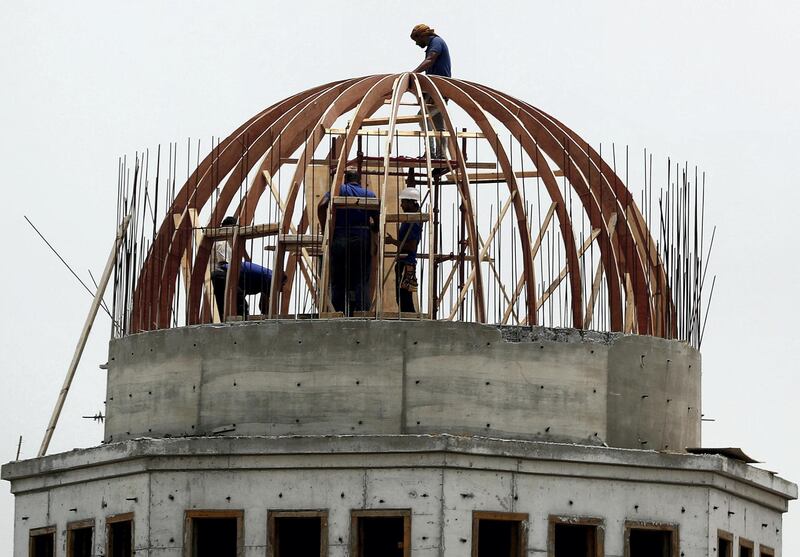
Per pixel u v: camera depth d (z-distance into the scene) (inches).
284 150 3814.0
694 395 3725.4
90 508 3577.8
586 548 3479.3
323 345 3484.3
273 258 3656.5
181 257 3777.1
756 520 3713.1
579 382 3543.3
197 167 3860.7
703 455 3548.2
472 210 3631.9
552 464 3447.3
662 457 3518.7
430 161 3644.2
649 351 3629.4
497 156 3700.8
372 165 3939.5
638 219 3870.6
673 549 3518.7
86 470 3580.2
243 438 3430.1
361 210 3659.0
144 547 3462.1
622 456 3491.6
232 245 3663.9
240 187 3759.8
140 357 3629.4
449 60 4040.4
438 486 3368.6
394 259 3750.0
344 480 3403.1
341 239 3666.3
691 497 3548.2
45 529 3656.5
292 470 3417.8
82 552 3612.2
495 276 3907.5
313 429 3472.0
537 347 3523.6
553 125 3932.1
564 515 3449.8
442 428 3462.1
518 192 3671.3
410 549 3366.1
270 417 3489.2
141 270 3769.7
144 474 3479.3
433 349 3474.4
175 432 3563.0
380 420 3462.1
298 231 3818.9
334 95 3858.3
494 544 3454.7
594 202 3791.8
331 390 3474.4
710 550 3548.2
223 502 3437.5
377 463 3390.7
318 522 3415.4
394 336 3474.4
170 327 3688.5
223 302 3895.2
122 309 3725.4
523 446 3422.7
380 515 3383.4
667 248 3747.5
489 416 3479.3
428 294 3531.0
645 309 3779.5
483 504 3393.2
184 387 3563.0
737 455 3629.4
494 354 3494.1
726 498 3607.3
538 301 3786.9
